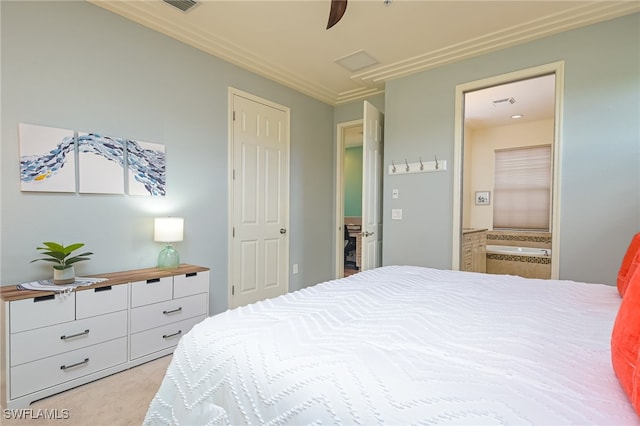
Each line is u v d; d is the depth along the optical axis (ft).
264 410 2.49
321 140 14.40
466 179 15.87
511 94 11.71
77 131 7.34
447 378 2.36
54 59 7.02
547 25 8.33
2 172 6.40
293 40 9.35
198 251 9.84
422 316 3.79
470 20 8.27
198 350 3.17
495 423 1.90
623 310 2.50
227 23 8.51
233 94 10.77
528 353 2.81
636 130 7.61
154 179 8.70
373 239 11.72
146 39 8.55
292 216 13.10
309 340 3.07
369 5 7.67
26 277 6.68
